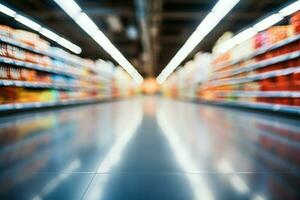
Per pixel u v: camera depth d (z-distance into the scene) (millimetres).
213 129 4039
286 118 5281
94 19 9633
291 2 5457
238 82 7719
